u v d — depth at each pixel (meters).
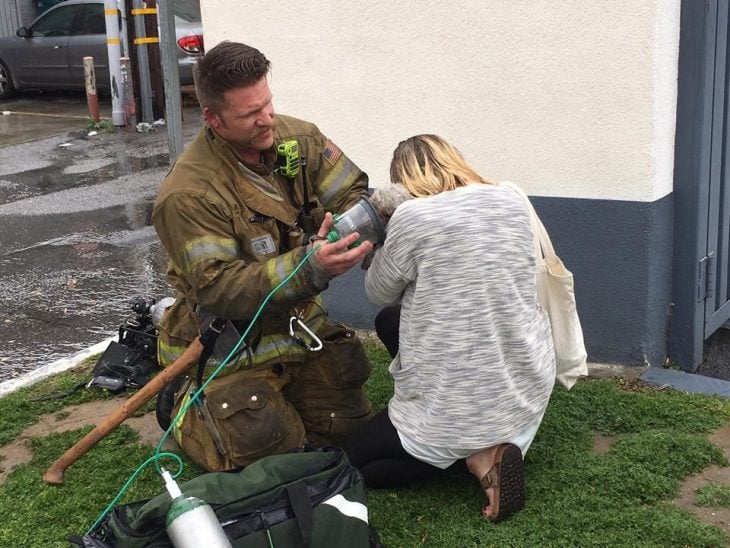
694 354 3.88
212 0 4.46
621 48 3.44
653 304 3.71
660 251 3.68
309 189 3.00
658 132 3.50
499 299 2.54
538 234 2.76
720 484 2.84
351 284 4.41
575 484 2.85
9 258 6.20
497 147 3.86
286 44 4.30
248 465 2.57
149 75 10.86
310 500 2.28
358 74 4.15
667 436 3.11
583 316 3.83
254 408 2.85
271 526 2.24
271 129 2.70
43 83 13.48
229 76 2.54
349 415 3.18
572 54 3.55
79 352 4.44
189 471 3.10
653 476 2.86
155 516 2.16
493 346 2.54
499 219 2.54
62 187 8.24
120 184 8.27
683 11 3.49
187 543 2.00
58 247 6.42
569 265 3.79
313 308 3.08
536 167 3.78
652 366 3.82
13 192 8.12
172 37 4.55
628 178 3.57
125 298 5.34
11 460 3.30
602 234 3.68
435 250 2.50
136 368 3.88
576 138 3.64
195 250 2.66
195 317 2.94
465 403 2.56
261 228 2.79
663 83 3.47
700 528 2.56
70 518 2.81
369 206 2.56
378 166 4.25
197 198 2.67
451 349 2.53
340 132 4.30
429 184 2.59
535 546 2.53
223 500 2.26
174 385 3.29
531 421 2.70
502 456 2.59
